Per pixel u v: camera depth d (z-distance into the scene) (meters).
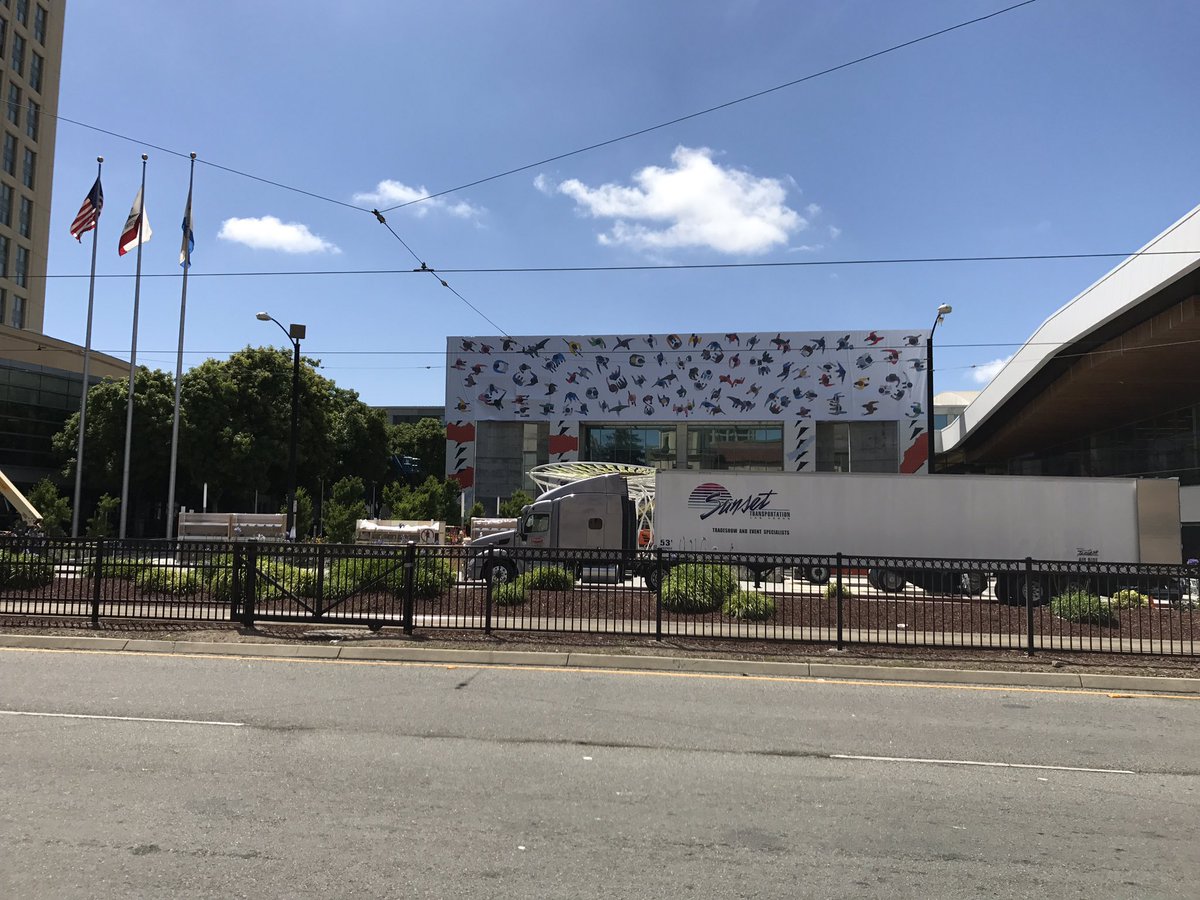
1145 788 6.34
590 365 57.06
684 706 8.95
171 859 4.55
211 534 34.53
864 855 4.88
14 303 67.56
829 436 55.38
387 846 4.82
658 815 5.51
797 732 7.92
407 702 8.78
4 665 10.52
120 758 6.47
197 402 43.38
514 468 57.47
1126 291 29.25
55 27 72.31
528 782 6.16
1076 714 8.99
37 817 5.16
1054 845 5.11
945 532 23.88
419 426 78.44
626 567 15.66
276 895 4.14
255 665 10.83
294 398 31.47
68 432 46.34
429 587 15.43
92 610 13.22
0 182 65.81
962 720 8.59
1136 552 23.03
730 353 56.03
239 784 5.91
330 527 30.44
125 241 29.98
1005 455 66.94
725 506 25.02
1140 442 47.06
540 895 4.22
